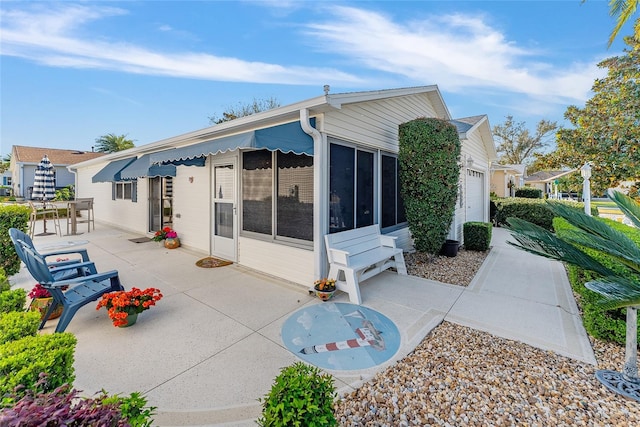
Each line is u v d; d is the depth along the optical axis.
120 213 12.22
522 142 32.22
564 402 2.49
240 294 4.98
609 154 9.79
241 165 6.62
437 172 6.24
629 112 9.29
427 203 6.39
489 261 7.40
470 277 6.04
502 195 20.61
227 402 2.47
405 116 7.65
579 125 10.74
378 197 6.73
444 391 2.62
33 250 3.73
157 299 3.96
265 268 6.09
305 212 5.32
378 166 6.69
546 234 3.01
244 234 6.62
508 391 2.62
